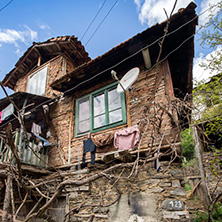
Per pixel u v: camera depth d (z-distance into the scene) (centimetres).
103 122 625
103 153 559
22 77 1161
